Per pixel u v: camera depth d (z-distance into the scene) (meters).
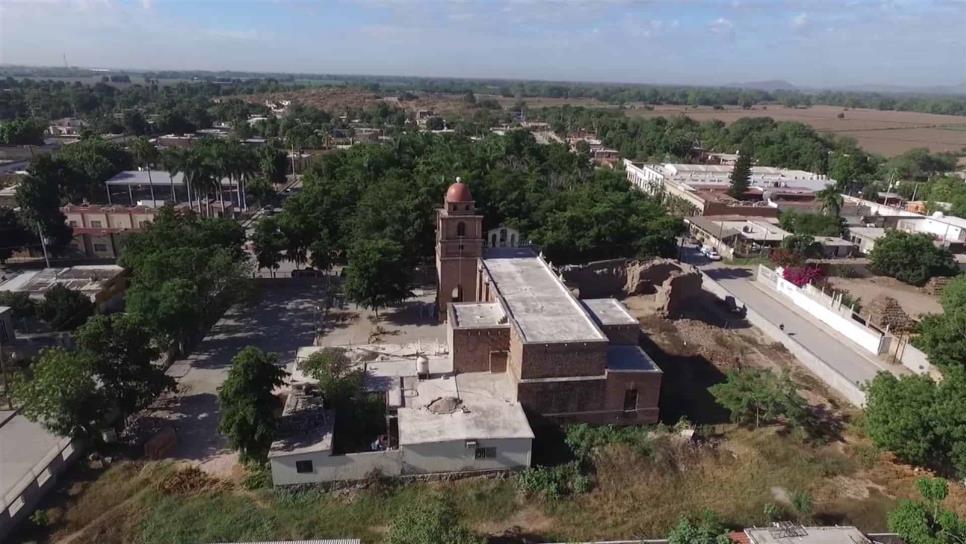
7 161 130.38
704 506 38.12
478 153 124.31
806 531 31.53
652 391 45.12
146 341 43.59
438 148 128.12
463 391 45.22
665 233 82.56
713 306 74.06
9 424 44.25
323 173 110.62
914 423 39.34
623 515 37.28
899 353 59.09
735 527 36.25
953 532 31.00
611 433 43.34
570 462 40.84
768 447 43.59
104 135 168.38
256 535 34.62
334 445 40.47
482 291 59.28
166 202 101.94
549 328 46.19
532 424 44.12
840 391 53.44
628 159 177.62
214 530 34.88
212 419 45.53
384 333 60.78
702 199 113.62
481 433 39.62
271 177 123.00
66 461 39.19
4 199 95.81
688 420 47.22
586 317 48.12
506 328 47.12
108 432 41.25
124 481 38.59
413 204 74.75
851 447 44.31
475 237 60.97
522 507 37.69
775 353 61.22
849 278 85.69
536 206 85.81
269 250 71.81
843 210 114.69
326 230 72.94
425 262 77.81
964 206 114.75
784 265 84.56
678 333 63.78
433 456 38.97
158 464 40.22
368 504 37.31
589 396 44.25
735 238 96.00
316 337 59.59
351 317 64.88
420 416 41.62
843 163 144.75
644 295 75.56
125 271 66.56
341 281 73.88
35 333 57.12
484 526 36.09
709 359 58.59
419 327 62.44
